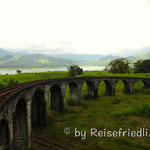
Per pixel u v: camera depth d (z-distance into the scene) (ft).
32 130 97.60
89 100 175.01
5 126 48.85
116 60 351.87
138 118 108.17
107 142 80.74
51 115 122.42
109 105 151.33
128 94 204.13
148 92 207.92
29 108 79.36
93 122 107.55
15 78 301.02
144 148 73.92
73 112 132.98
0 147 48.21
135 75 291.99
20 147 73.20
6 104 48.75
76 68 387.55
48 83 108.88
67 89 252.62
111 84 196.65
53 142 81.15
